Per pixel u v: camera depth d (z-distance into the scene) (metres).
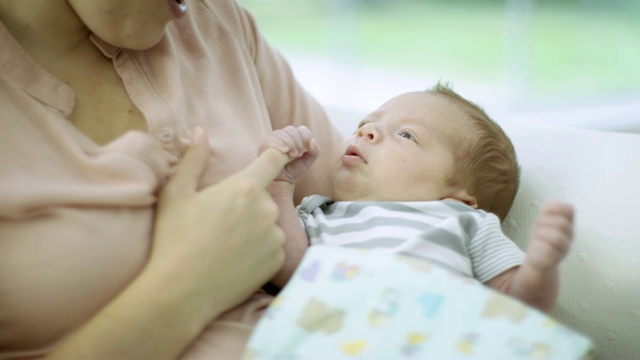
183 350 0.72
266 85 1.13
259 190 0.78
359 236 0.92
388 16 6.11
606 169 1.10
